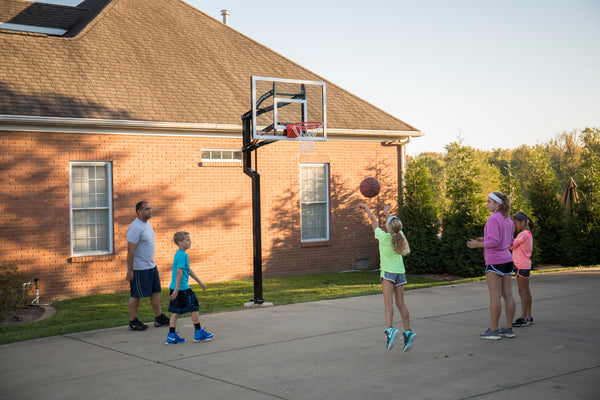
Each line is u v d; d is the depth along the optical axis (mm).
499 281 7508
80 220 13820
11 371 6340
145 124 14250
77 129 13578
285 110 17453
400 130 18875
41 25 17906
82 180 13859
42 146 13164
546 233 19609
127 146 14328
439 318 9148
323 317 9398
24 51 14805
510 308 7633
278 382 5785
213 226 15680
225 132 15820
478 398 5188
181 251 7621
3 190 12680
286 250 16938
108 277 14039
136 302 8609
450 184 17953
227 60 18766
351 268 18266
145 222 8695
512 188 18688
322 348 7230
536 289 12219
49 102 13422
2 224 12680
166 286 14844
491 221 7391
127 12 18578
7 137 12727
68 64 15109
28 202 12992
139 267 8578
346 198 18156
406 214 18266
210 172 15641
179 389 5605
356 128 17953
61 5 19250
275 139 11203
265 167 16578
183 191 15188
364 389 5504
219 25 20531
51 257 13273
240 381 5844
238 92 17328
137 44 17328
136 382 5859
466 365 6312
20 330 9859
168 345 7535
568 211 20094
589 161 19297
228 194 15961
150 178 14672
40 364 6633
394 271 6887
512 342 7398
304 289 13680
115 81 15289
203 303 11789
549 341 7434
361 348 7207
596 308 9891
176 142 15086
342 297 11711
